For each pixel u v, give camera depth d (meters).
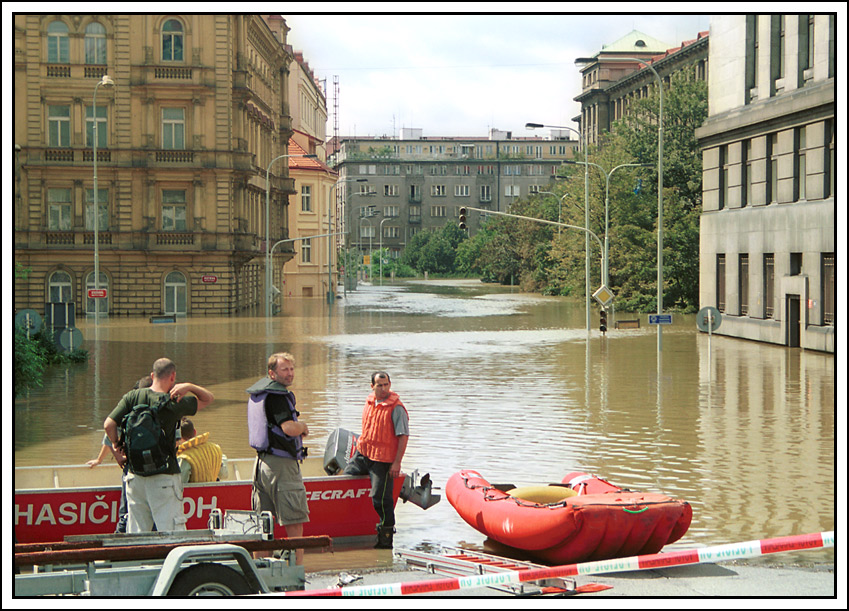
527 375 27.19
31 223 58.59
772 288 38.62
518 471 13.88
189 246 60.03
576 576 8.77
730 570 8.96
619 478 13.40
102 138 59.16
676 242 67.81
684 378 26.36
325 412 20.00
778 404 21.20
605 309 43.25
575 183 77.44
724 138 41.78
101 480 10.32
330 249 77.00
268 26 68.94
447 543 10.22
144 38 58.78
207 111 59.69
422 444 16.06
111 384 24.88
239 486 9.65
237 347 36.66
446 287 124.25
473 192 189.88
